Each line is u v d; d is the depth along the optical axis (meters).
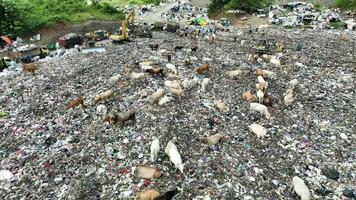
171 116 17.17
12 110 20.28
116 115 16.97
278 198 12.19
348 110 18.91
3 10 43.09
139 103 18.70
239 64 25.92
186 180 12.98
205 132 15.99
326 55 29.09
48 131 17.19
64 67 27.20
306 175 13.54
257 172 13.45
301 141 15.73
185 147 14.88
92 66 26.25
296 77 23.67
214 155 14.33
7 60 31.34
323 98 20.30
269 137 15.86
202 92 20.14
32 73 26.69
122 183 13.02
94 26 47.50
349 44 32.44
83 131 16.73
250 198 12.12
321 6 54.50
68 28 46.00
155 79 21.75
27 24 44.34
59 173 13.91
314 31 39.62
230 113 17.86
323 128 16.92
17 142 16.58
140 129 16.23
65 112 18.89
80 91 21.56
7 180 13.86
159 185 12.76
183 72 23.36
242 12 53.84
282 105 19.22
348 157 14.70
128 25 48.66
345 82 23.00
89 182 13.19
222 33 41.53
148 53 29.14
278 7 55.56
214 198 12.09
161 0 75.00
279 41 34.75
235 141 15.38
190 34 41.62
